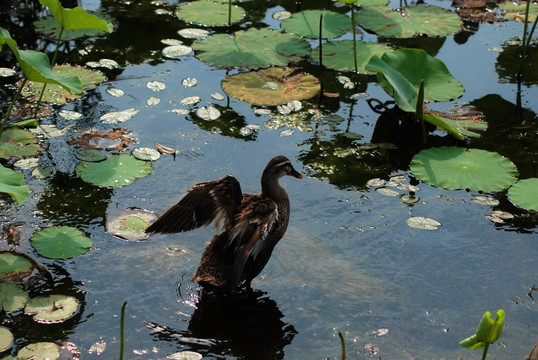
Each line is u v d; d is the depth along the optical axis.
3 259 5.60
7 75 8.37
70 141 7.28
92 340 4.97
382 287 5.65
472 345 4.12
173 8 10.36
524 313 5.42
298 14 10.09
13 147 7.02
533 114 8.15
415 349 5.04
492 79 8.84
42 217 6.23
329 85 8.69
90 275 5.59
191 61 8.94
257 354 4.96
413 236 6.25
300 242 6.11
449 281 5.74
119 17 9.95
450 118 7.79
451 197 6.81
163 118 7.77
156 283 5.56
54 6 7.21
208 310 5.34
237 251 5.20
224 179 5.50
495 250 6.11
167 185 6.73
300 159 7.25
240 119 7.86
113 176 6.75
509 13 10.61
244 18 10.12
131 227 6.12
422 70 8.36
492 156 7.21
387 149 7.51
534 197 6.64
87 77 8.28
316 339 5.11
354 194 6.78
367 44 9.39
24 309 5.19
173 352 4.92
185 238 6.09
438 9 10.36
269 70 8.66
